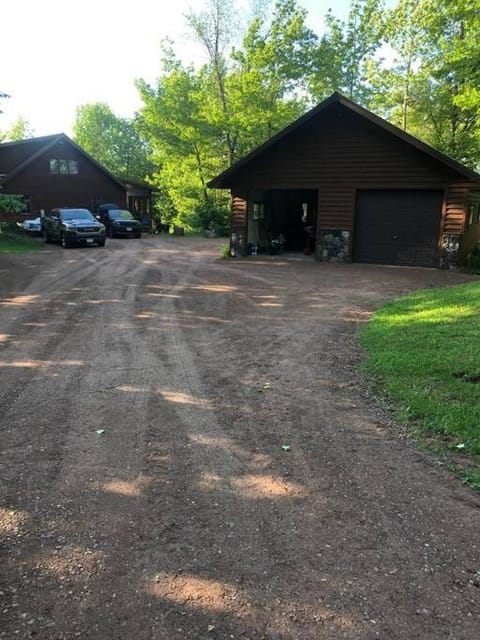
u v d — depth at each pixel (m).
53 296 10.93
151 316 8.95
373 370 5.77
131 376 5.71
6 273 14.46
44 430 4.28
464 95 17.27
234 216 18.70
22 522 3.00
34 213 34.38
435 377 5.36
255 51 31.00
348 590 2.47
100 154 59.94
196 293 11.27
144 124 36.75
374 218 16.52
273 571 2.61
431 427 4.29
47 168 34.56
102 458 3.80
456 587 2.49
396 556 2.73
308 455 3.87
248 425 4.42
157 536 2.89
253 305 9.95
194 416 4.60
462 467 3.68
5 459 3.77
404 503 3.23
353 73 34.00
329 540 2.86
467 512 3.14
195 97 31.17
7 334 7.68
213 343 7.17
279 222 21.70
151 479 3.51
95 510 3.13
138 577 2.56
